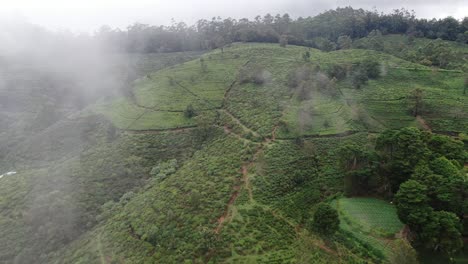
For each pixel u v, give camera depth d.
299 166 55.94
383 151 48.81
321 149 60.31
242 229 43.28
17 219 60.66
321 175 52.91
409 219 36.72
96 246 48.56
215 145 72.50
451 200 37.50
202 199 50.81
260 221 44.47
